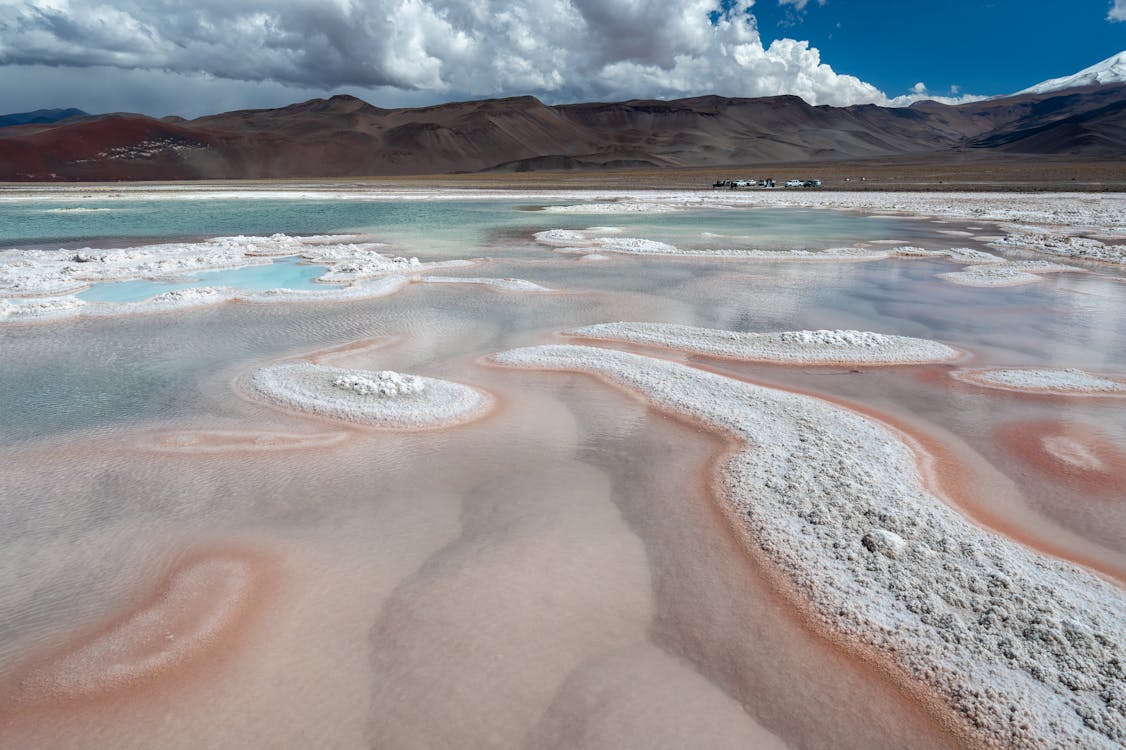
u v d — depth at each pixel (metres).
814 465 7.34
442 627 5.09
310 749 4.05
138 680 4.62
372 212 47.41
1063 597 5.05
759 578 5.58
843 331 12.91
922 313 15.77
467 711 4.32
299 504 7.01
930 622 4.84
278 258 24.77
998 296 17.69
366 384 9.97
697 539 6.21
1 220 42.22
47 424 9.27
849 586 5.29
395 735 4.14
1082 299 17.20
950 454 8.07
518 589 5.55
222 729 4.20
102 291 18.61
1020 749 3.88
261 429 8.91
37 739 4.16
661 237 30.72
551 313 15.75
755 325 14.68
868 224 36.31
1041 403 9.78
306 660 4.77
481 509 6.88
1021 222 36.03
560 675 4.62
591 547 6.14
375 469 7.77
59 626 5.20
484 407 9.59
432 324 14.74
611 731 4.15
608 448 8.27
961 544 5.76
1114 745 3.82
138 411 9.68
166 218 43.16
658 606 5.32
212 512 6.87
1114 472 7.59
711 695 4.43
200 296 16.91
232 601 5.45
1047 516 6.66
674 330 13.62
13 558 6.12
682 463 7.79
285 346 13.04
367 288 18.23
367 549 6.17
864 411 9.52
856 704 4.31
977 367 11.55
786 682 4.51
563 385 10.57
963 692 4.27
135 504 7.06
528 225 37.31
